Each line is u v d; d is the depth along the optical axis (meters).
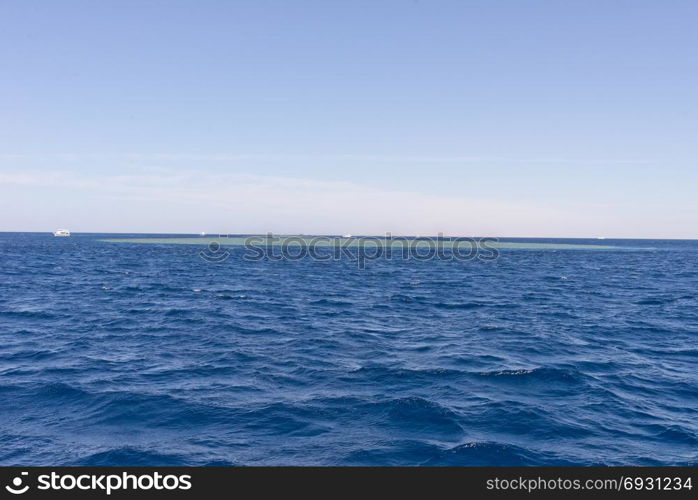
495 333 26.34
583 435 12.94
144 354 21.19
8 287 46.00
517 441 12.52
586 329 27.81
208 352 21.62
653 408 14.98
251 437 12.62
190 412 14.23
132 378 17.48
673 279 64.50
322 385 16.89
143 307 34.81
